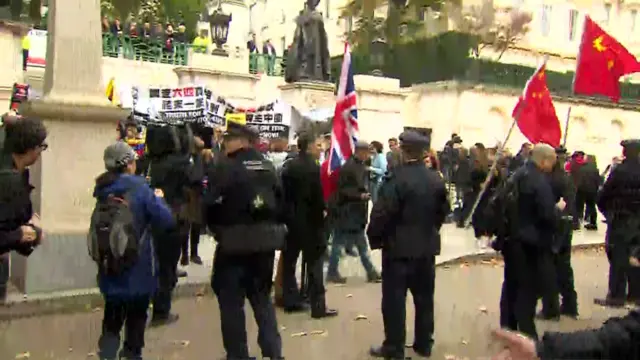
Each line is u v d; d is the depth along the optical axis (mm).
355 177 9984
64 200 8289
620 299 9000
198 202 9188
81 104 8336
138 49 26688
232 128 5465
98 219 5059
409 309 8547
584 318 8242
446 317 8188
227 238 5355
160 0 39375
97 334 6957
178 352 6473
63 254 8156
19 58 16703
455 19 37375
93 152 8516
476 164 15945
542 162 6629
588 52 9078
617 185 8781
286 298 8242
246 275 5438
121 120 8898
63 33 8375
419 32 38156
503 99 31625
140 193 5176
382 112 23969
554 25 44938
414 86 32375
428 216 6199
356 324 7703
